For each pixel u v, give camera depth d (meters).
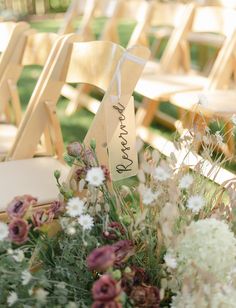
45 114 1.96
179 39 3.16
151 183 1.25
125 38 6.95
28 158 1.98
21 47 2.32
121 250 1.15
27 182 1.69
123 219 1.25
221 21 2.84
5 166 1.84
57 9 9.34
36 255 1.31
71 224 1.21
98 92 4.27
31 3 9.05
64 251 1.24
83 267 1.25
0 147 2.10
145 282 1.21
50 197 1.58
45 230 1.26
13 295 1.13
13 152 2.01
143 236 1.26
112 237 1.23
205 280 1.05
